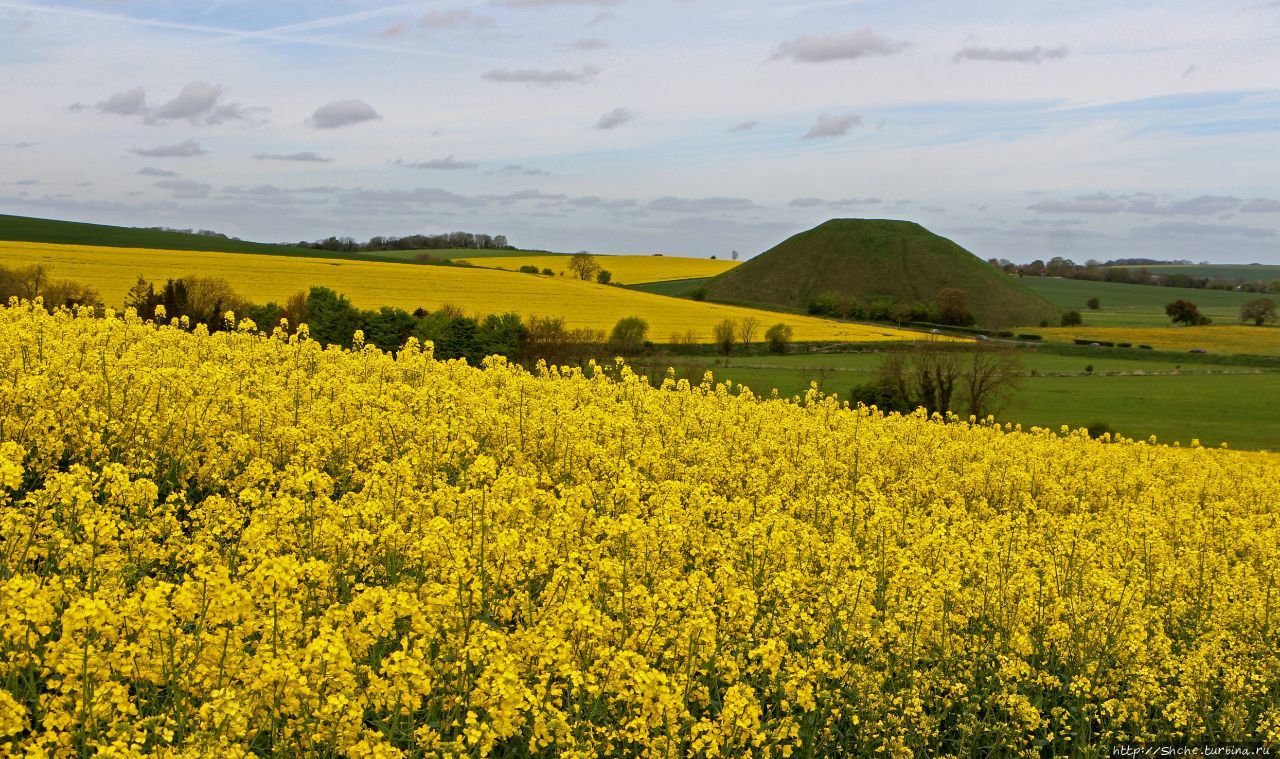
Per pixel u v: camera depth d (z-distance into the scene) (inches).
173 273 4160.9
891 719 405.7
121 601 335.9
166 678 317.7
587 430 775.1
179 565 443.2
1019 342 4746.6
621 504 569.6
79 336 827.4
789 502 694.5
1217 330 5388.8
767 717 402.9
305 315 3031.5
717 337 3996.1
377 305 3961.6
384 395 749.9
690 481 717.9
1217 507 916.6
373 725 345.7
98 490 483.8
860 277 7760.8
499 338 3083.2
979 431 1246.9
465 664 346.3
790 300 7544.3
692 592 405.7
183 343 930.1
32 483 556.1
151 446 609.3
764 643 392.5
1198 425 2571.4
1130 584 523.5
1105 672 476.7
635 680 338.0
